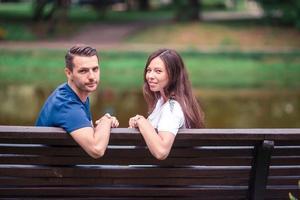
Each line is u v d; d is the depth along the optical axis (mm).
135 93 17422
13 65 24031
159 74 3486
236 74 23453
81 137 3123
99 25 35812
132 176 3389
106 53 25922
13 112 13047
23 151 3264
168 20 37250
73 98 3293
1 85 19234
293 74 23578
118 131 3180
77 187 3418
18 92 17422
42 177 3359
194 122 3490
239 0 53688
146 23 36031
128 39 31344
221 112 13656
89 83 3311
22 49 26125
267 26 33312
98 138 3121
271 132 3248
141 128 3176
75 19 38156
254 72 23938
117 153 3309
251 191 3492
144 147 3309
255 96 17078
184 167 3414
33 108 13734
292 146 3434
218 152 3365
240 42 30500
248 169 3455
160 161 3361
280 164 3480
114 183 3420
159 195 3492
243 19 36406
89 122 3203
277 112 13617
